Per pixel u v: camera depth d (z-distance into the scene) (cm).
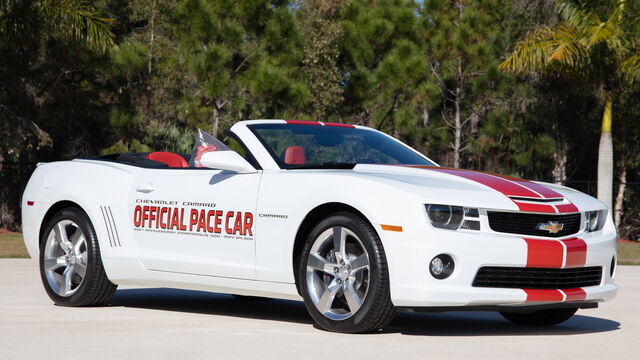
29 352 507
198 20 2309
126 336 577
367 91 2856
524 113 3234
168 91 2944
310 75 2878
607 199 2459
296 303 838
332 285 612
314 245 622
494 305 588
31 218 814
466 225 582
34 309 745
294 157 682
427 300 570
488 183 620
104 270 758
